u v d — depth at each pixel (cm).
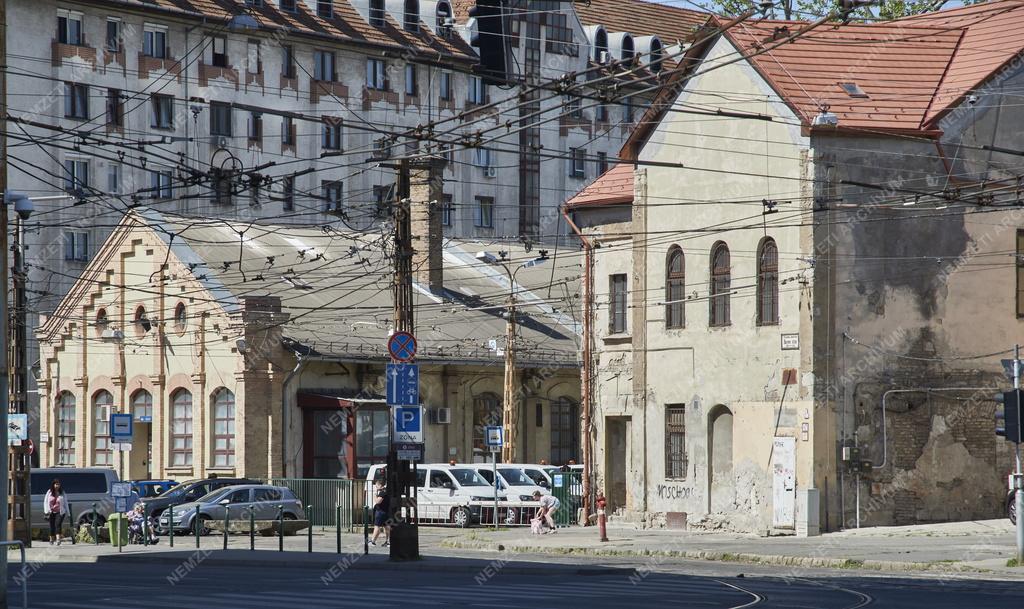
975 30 5809
